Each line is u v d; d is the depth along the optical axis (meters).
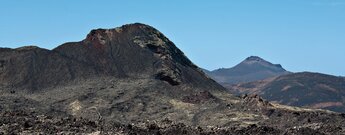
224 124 165.75
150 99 192.12
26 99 183.50
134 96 192.50
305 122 166.12
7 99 178.75
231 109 184.75
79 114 175.62
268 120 171.62
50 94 196.75
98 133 110.31
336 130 130.25
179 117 177.12
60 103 186.12
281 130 129.62
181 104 190.12
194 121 173.50
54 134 109.44
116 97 191.38
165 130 124.06
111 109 180.88
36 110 165.75
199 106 189.25
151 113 181.00
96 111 178.00
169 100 193.62
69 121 121.75
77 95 192.00
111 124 123.12
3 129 111.25
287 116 172.75
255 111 182.50
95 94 193.62
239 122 168.88
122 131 114.12
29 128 113.44
